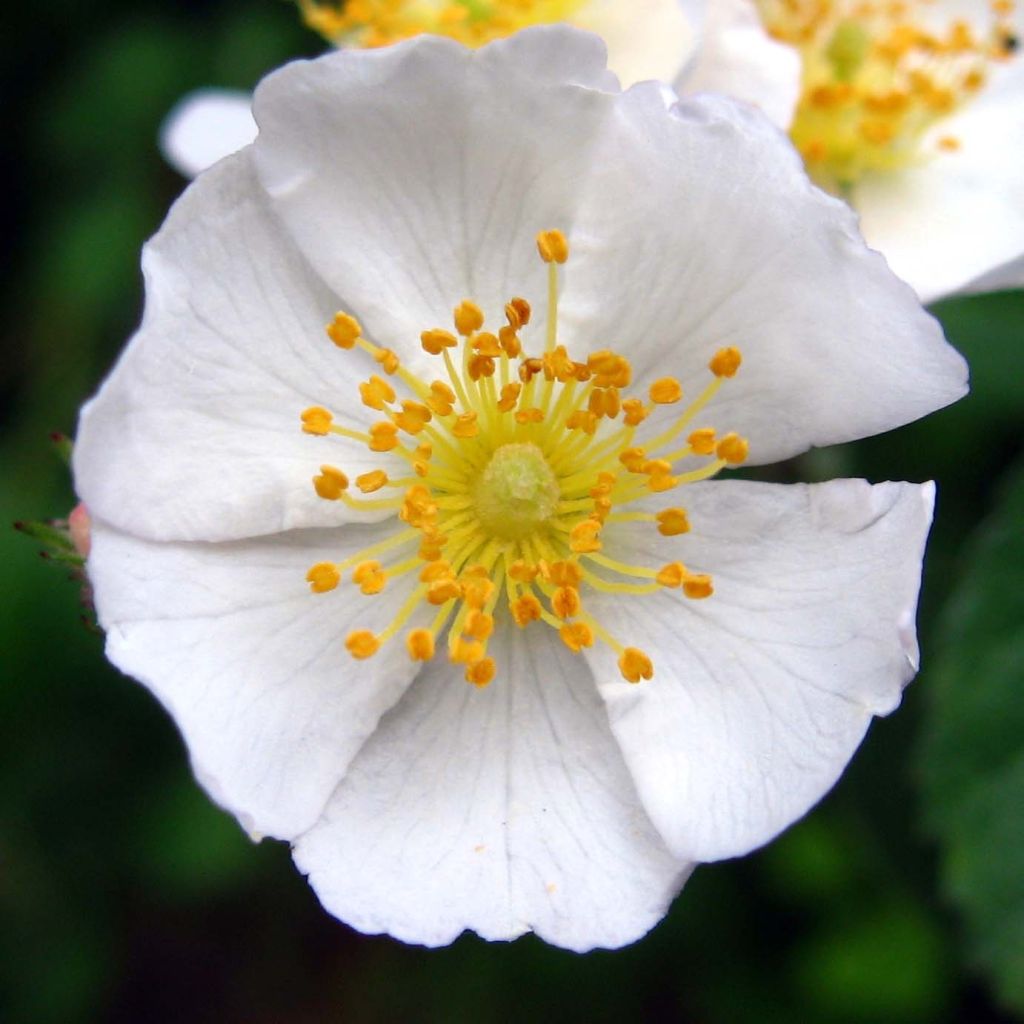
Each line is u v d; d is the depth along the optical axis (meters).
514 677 0.12
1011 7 0.15
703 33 0.13
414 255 0.12
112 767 0.18
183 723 0.12
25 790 0.17
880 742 0.15
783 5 0.15
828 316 0.12
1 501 0.17
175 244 0.12
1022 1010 0.14
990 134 0.15
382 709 0.12
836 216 0.12
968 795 0.14
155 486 0.12
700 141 0.12
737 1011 0.17
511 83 0.12
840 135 0.15
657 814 0.12
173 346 0.12
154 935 0.20
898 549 0.12
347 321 0.12
